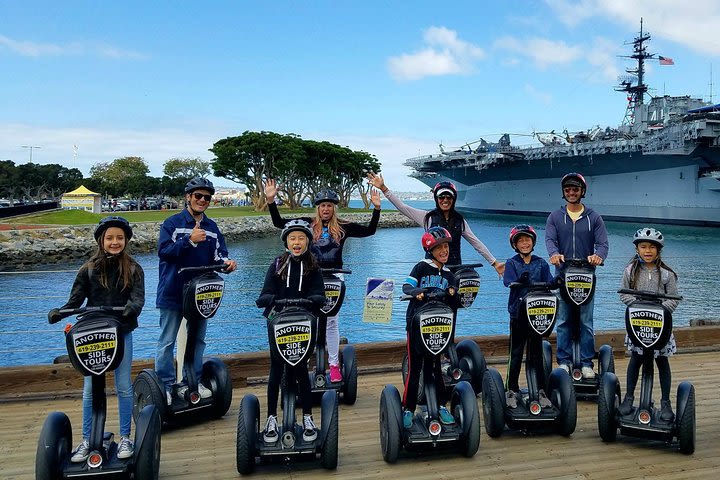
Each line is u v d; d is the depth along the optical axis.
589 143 56.56
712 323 8.27
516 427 4.67
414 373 4.28
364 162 85.25
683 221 56.75
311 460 4.09
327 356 5.67
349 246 44.31
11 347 15.42
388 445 4.09
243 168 70.19
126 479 3.53
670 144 49.91
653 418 4.37
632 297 4.54
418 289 4.14
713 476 3.90
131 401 3.87
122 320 3.66
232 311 19.48
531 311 4.50
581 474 3.95
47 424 3.48
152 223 45.88
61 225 41.38
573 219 5.76
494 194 79.19
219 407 5.13
